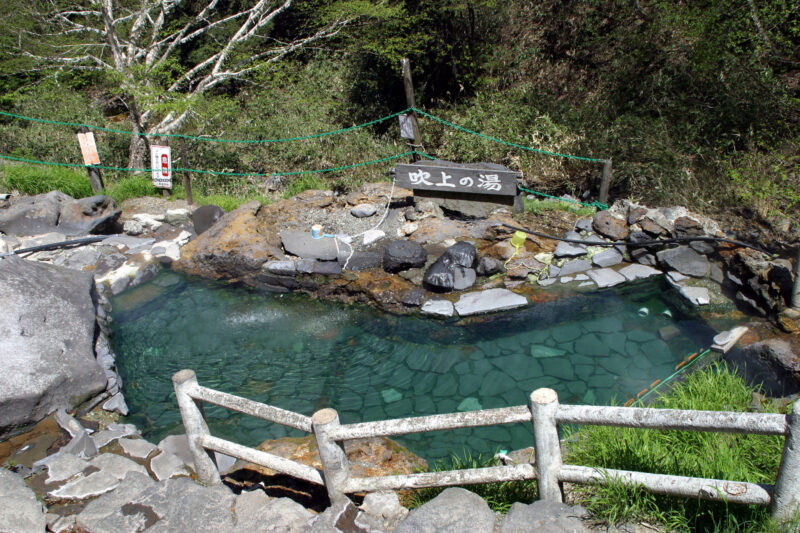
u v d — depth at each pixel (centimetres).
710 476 306
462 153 974
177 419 517
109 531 314
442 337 603
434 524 283
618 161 863
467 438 485
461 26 1188
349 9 1251
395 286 671
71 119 1255
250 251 737
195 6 1670
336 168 1009
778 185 738
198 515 317
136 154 1134
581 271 668
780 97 823
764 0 888
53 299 551
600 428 367
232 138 1162
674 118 915
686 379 478
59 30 1333
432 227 757
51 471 393
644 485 276
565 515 284
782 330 511
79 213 831
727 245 627
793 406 228
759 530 257
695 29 934
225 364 596
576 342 574
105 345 585
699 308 591
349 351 603
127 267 743
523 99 1068
